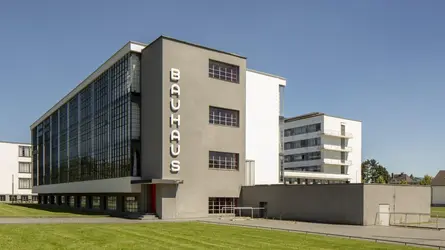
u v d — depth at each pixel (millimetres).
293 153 108188
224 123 45438
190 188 41438
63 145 71250
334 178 93562
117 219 37844
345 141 106125
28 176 122500
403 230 29344
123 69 46156
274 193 41656
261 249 18969
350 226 32531
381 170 148750
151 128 42094
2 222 31609
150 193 42094
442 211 63438
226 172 44656
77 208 64562
